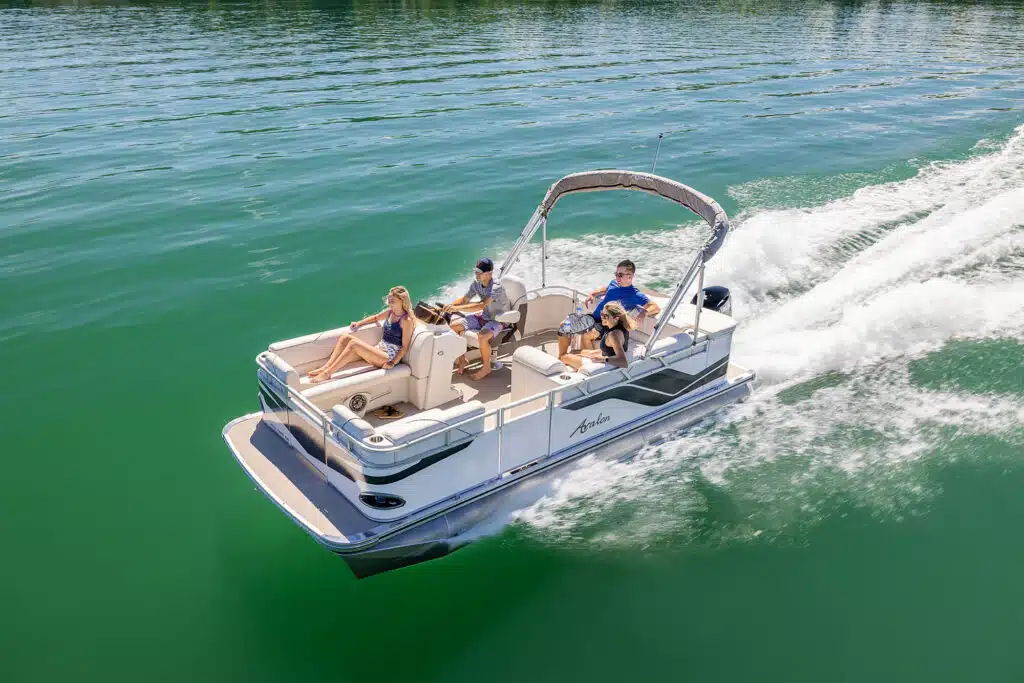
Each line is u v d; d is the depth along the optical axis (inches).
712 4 2534.5
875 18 2171.5
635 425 307.3
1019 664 220.7
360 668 221.6
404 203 609.0
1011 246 494.9
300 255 514.0
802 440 321.7
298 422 257.8
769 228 532.4
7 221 559.2
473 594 246.8
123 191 627.8
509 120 876.0
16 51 1338.6
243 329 421.7
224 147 754.2
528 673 219.9
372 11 2080.5
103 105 925.2
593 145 776.9
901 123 870.4
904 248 496.7
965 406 342.6
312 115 887.7
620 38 1619.1
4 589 247.0
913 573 253.4
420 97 987.9
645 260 498.9
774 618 237.9
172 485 300.7
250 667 221.8
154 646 228.1
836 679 217.0
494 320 311.0
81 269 486.9
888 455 311.1
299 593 248.8
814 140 794.8
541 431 271.9
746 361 380.5
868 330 405.4
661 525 273.1
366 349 271.9
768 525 274.2
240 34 1589.6
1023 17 2219.5
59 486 297.3
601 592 247.6
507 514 267.0
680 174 679.1
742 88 1085.1
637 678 218.1
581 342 316.8
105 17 1893.5
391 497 236.5
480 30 1705.2
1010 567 254.7
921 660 222.5
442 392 283.6
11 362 383.6
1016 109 933.8
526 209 599.5
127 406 351.3
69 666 219.9
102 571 256.4
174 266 494.6
